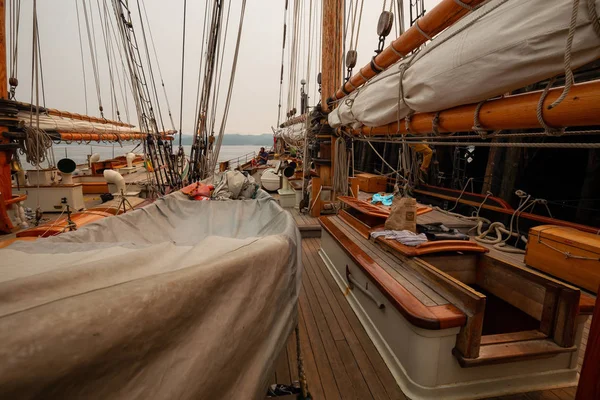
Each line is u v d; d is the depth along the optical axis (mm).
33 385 606
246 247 1312
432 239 3062
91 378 698
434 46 1726
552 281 1885
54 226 2830
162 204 3396
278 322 1410
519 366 1892
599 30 939
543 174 6160
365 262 2596
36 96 3164
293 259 1685
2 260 1271
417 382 1847
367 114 2818
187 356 902
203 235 2824
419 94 1925
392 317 2158
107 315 728
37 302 761
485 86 1396
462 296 1806
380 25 3025
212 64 5758
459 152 7586
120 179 7266
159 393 808
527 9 1153
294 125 9938
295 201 7477
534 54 1139
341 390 1974
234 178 4730
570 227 3865
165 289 861
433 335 1751
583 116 1089
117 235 2406
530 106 1299
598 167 4977
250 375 1119
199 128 6340
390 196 5582
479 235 4652
